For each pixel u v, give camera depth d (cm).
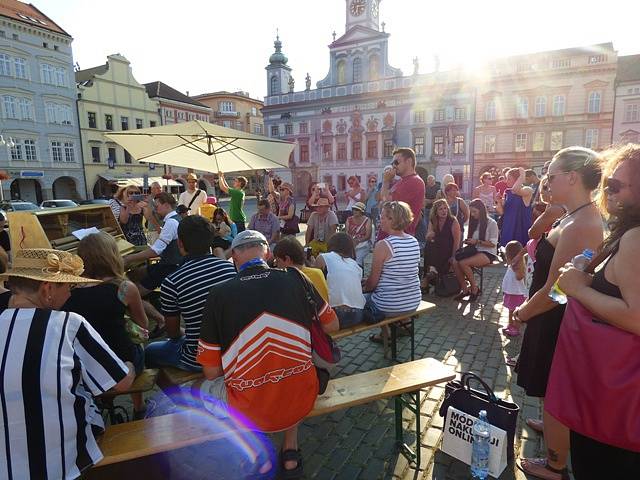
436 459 277
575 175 229
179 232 293
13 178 3472
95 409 200
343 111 4706
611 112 3650
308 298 232
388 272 397
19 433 156
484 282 761
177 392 287
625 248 158
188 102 5138
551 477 247
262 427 221
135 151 556
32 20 3562
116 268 276
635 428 164
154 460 221
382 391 265
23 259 175
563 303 226
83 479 205
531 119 3894
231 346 218
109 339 262
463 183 4184
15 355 155
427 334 507
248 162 614
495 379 391
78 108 3931
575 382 182
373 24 4631
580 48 3719
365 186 4650
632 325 156
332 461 279
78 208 524
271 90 5275
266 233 748
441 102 4194
